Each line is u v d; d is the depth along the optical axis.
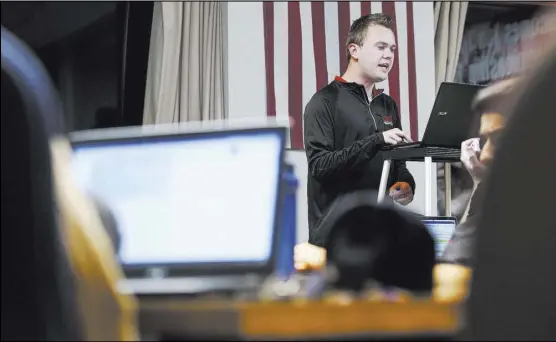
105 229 1.57
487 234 1.24
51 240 1.28
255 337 1.35
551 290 1.23
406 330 1.36
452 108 4.20
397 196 4.34
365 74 5.55
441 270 1.81
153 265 1.89
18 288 1.29
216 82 8.50
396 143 4.83
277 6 8.70
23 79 1.28
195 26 8.48
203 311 1.38
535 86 1.23
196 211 1.90
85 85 8.70
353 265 1.60
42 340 1.29
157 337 1.45
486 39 10.00
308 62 8.75
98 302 1.34
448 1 9.45
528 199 1.23
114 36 8.78
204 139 1.94
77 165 2.03
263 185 1.86
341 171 5.06
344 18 8.89
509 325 1.23
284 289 1.58
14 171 1.27
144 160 1.98
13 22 8.54
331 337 1.35
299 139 8.63
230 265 1.83
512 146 1.24
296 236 1.97
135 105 8.74
